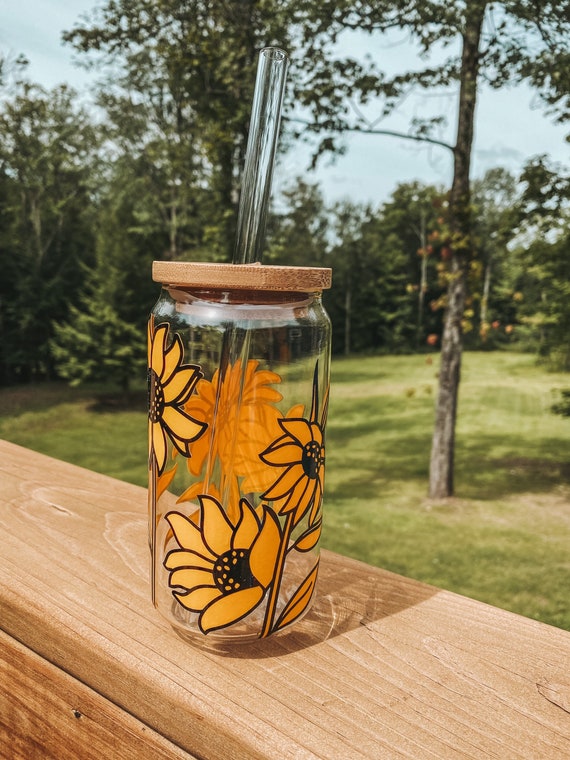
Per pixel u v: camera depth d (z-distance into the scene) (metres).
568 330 9.26
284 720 0.42
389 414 15.84
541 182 6.01
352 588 0.61
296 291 0.48
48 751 0.52
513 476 9.94
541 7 4.80
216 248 10.17
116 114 13.32
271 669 0.47
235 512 0.49
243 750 0.40
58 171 18.47
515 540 7.14
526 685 0.47
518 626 0.55
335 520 7.93
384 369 24.61
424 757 0.39
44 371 19.44
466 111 6.24
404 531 7.49
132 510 0.76
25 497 0.80
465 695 0.45
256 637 0.50
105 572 0.61
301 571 0.52
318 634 0.52
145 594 0.57
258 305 0.48
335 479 10.16
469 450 11.96
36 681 0.53
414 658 0.50
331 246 29.14
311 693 0.44
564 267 8.45
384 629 0.54
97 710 0.48
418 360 27.14
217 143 7.80
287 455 0.49
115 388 18.56
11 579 0.58
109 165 15.39
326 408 0.53
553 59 5.11
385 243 29.52
